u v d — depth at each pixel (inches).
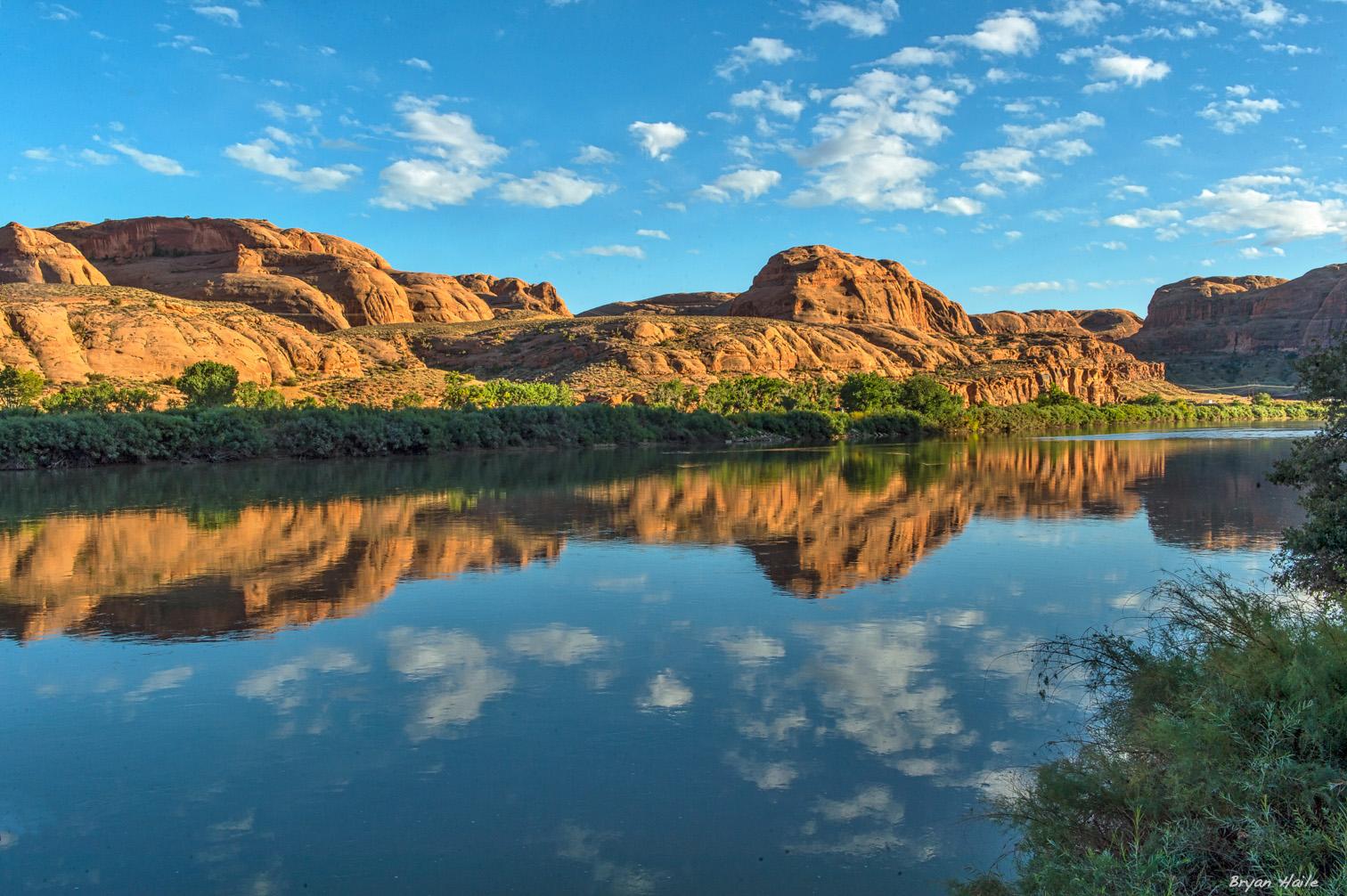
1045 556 685.9
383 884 227.5
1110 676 336.8
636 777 288.7
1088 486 1246.9
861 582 592.1
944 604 526.0
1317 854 148.6
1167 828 165.8
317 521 908.6
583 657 421.1
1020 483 1312.7
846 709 348.2
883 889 222.1
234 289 7603.4
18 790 283.1
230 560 681.0
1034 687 370.9
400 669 405.1
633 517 928.3
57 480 1471.5
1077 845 191.5
